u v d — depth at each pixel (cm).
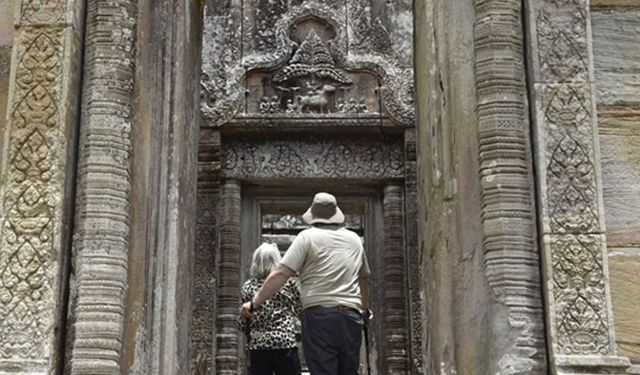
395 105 1067
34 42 482
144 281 475
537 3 495
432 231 495
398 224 1063
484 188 473
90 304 454
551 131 475
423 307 524
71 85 479
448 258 477
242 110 1067
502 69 486
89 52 493
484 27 495
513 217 465
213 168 1051
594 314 448
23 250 453
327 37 1108
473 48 500
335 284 524
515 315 452
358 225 1269
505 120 479
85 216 466
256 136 1079
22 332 442
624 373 439
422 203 536
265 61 1084
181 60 522
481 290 468
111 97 484
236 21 1103
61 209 459
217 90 1070
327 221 545
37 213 457
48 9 487
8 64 499
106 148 476
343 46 1094
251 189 1086
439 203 488
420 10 553
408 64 1088
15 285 448
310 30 1107
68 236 465
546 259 455
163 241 492
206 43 1091
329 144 1084
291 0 1116
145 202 486
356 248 539
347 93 1084
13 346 439
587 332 446
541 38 489
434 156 496
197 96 584
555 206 464
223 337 1012
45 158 465
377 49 1097
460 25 505
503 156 474
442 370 465
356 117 1066
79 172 475
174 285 488
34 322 443
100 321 451
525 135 480
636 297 468
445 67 502
